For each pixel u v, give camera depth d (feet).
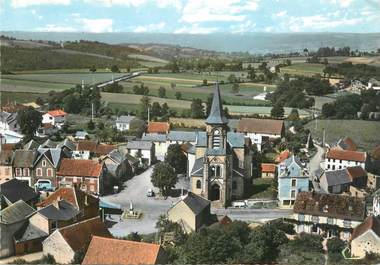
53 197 348.79
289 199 408.26
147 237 321.52
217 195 422.41
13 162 454.81
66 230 267.39
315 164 536.01
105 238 240.53
